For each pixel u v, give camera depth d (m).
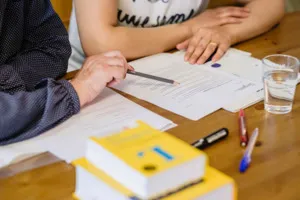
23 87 1.20
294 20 1.76
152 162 0.69
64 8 1.95
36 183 0.88
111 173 0.72
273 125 1.07
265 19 1.62
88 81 1.16
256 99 1.17
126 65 1.24
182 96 1.19
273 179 0.89
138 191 0.67
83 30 1.49
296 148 0.98
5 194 0.85
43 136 1.03
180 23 1.58
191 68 1.35
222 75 1.30
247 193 0.85
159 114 1.11
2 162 0.93
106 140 0.74
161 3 1.60
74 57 1.65
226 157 0.95
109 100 1.18
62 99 1.09
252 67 1.35
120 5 1.56
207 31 1.50
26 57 1.28
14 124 1.02
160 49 1.49
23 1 1.30
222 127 1.06
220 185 0.71
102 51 1.46
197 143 0.97
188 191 0.69
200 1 1.69
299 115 1.11
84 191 0.76
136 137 0.75
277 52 1.47
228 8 1.64
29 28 1.34
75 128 1.05
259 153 0.96
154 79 1.27
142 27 1.61
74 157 0.95
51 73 1.29
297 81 1.20
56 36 1.35
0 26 1.22
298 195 0.84
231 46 1.52
